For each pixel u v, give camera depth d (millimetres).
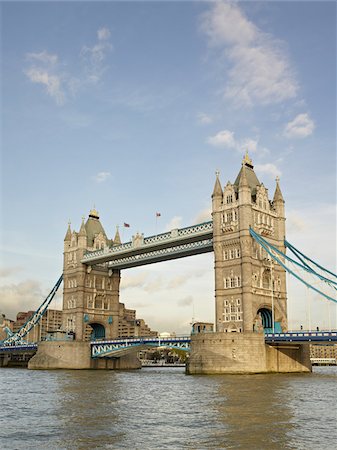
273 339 92625
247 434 31750
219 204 106562
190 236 111312
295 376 85188
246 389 59312
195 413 40188
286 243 108188
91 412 41438
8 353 166250
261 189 107125
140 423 35844
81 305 134875
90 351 127438
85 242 139250
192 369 92688
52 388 64938
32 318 151875
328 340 86125
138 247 121000
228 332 91250
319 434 31703
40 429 33906
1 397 53562
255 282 100250
